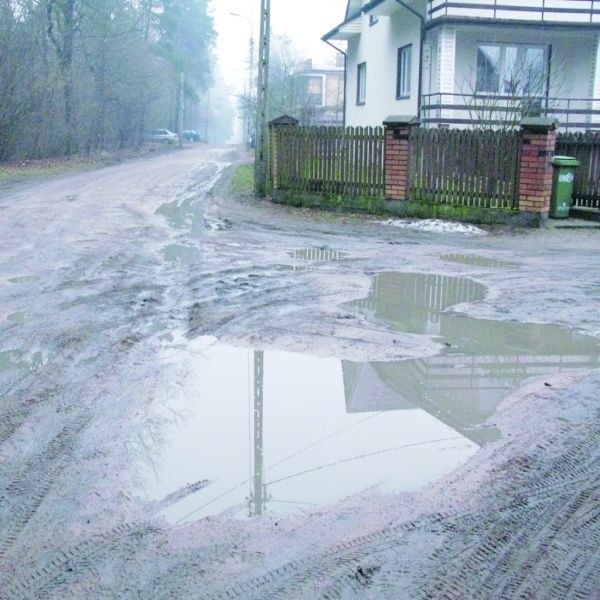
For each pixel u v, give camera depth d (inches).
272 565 121.1
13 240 421.7
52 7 1288.1
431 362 225.1
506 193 526.3
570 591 114.7
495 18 792.3
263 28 661.9
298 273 354.6
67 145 1332.4
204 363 221.3
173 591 114.0
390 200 573.3
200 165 1177.4
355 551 125.3
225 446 165.8
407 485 149.3
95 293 302.7
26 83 1104.8
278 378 209.8
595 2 812.0
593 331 259.4
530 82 780.6
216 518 135.7
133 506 139.5
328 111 1745.8
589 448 165.6
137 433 171.6
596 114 840.3
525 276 355.9
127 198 668.1
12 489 145.0
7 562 121.3
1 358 221.9
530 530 132.3
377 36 1031.6
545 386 204.8
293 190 636.7
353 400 194.2
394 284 333.7
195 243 435.2
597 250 439.2
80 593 113.3
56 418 179.0
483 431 175.9
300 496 144.3
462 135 536.1
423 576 118.3
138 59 1737.2
